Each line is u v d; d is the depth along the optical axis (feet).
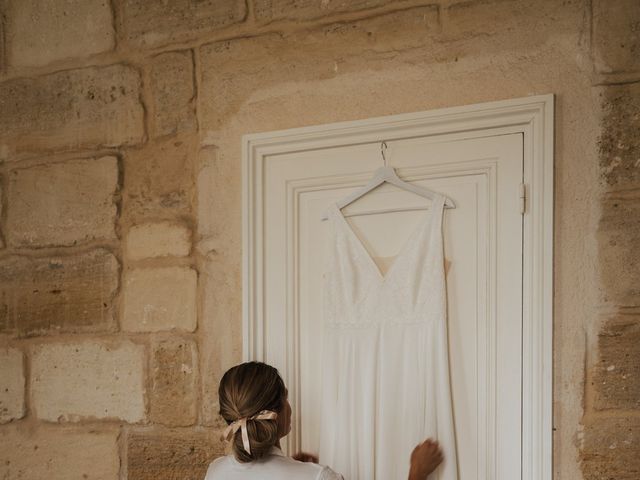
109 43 6.75
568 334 5.06
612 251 4.98
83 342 6.69
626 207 4.96
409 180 5.67
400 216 5.70
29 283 6.91
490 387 5.30
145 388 6.45
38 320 6.86
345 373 5.57
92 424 6.63
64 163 6.85
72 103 6.86
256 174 6.16
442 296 5.37
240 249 6.20
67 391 6.72
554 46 5.19
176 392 6.35
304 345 6.01
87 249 6.73
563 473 5.03
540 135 5.15
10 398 6.89
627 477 4.88
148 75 6.59
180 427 6.32
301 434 5.94
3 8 7.11
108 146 6.72
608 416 4.94
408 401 5.40
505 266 5.31
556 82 5.17
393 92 5.69
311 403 5.93
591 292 5.02
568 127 5.12
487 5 5.41
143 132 6.59
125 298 6.57
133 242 6.57
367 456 5.41
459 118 5.41
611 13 5.05
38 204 6.93
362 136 5.79
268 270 6.14
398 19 5.70
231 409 4.65
